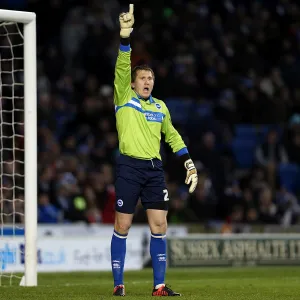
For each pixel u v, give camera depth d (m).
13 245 45.03
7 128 66.69
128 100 26.88
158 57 82.75
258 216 64.25
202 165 69.31
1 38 75.38
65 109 75.69
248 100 80.06
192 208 63.09
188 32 84.94
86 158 66.19
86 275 45.41
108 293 28.53
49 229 53.84
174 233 56.59
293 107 83.38
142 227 54.72
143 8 85.62
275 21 91.81
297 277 41.88
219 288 31.92
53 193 58.78
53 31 84.12
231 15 88.62
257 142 80.31
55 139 69.56
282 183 75.81
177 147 27.83
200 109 80.62
